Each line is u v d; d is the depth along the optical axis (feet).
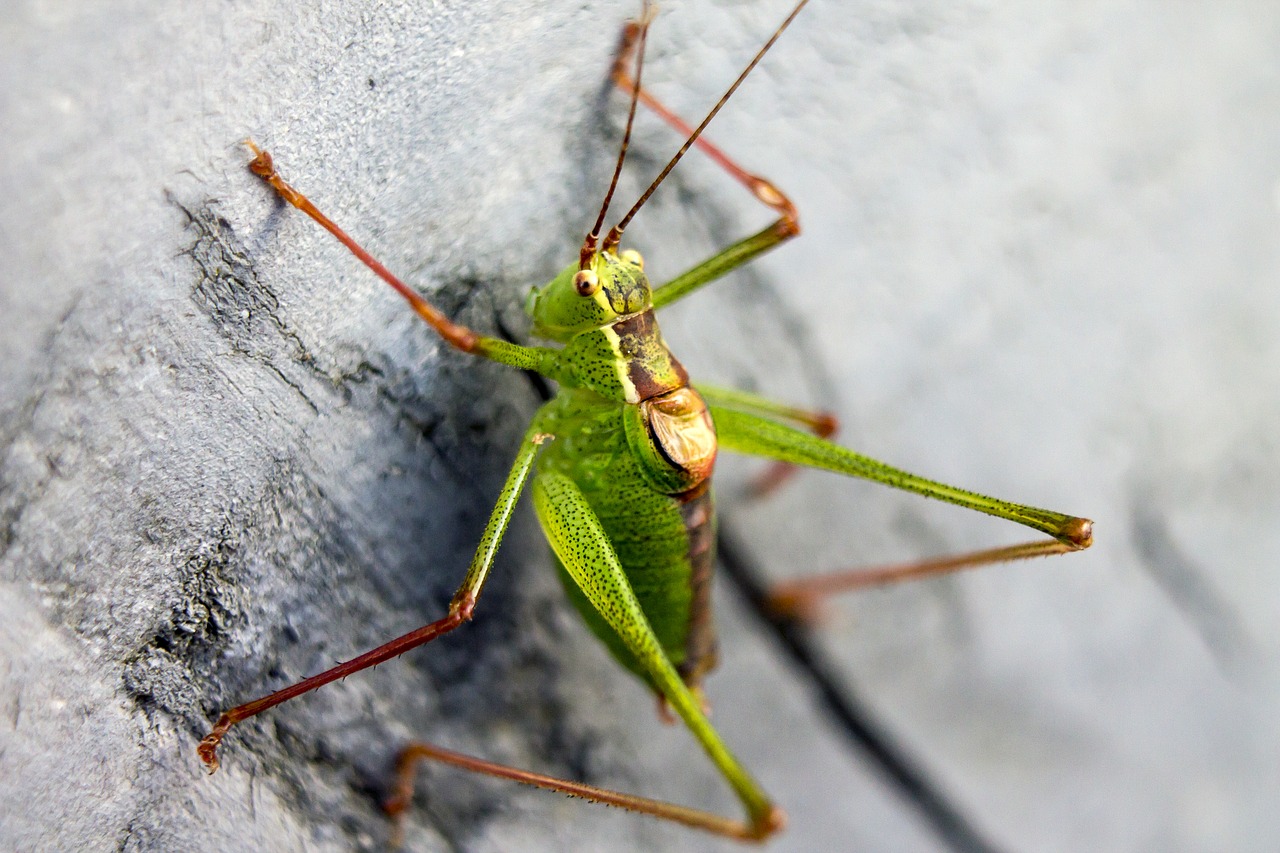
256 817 0.23
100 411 0.21
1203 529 0.29
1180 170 0.28
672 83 0.25
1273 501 0.29
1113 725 0.29
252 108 0.21
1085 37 0.27
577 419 0.25
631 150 0.25
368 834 0.24
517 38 0.23
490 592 0.26
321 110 0.22
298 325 0.22
